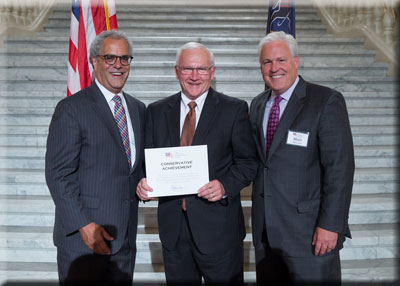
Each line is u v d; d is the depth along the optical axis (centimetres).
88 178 186
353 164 188
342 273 282
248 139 205
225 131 201
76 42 302
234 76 477
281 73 194
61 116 183
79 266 187
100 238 181
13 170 374
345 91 489
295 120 193
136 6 677
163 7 682
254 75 497
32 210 329
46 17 614
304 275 193
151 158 193
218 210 202
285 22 325
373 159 381
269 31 331
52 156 180
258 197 208
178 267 210
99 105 190
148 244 304
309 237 192
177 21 638
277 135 196
